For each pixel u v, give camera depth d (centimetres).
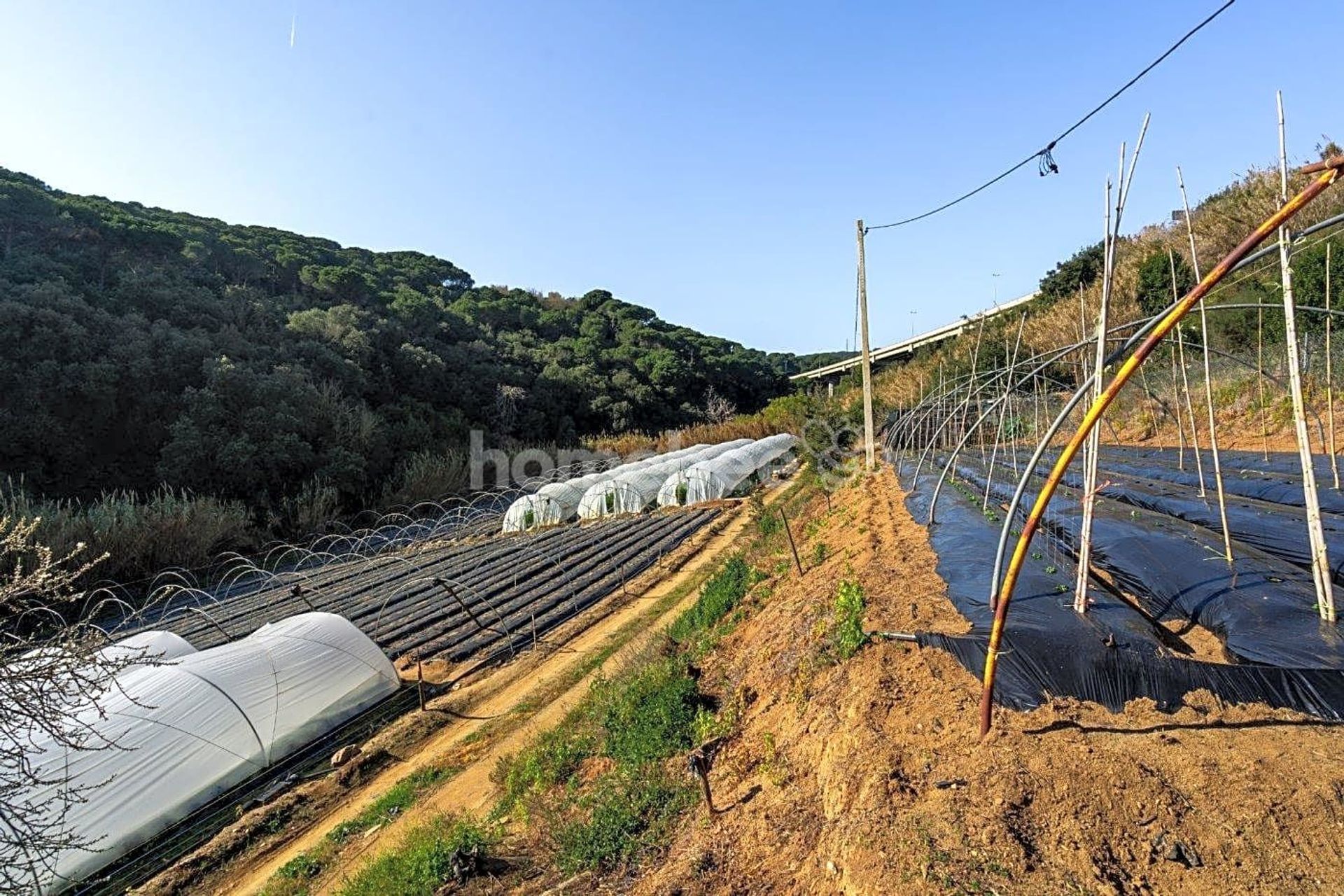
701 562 1772
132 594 1969
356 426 3131
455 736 1012
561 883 546
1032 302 3391
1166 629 601
